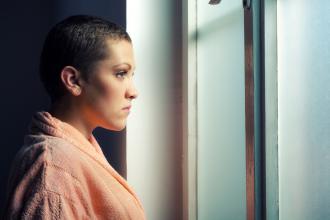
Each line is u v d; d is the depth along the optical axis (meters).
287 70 0.84
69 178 0.62
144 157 1.18
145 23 1.17
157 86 1.19
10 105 2.09
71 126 0.69
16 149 2.09
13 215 0.60
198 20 1.18
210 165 1.14
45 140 0.65
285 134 0.84
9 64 2.09
